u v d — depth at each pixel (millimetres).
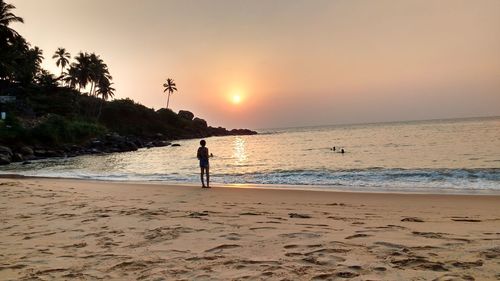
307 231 5961
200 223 6871
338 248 4824
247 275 3941
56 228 6855
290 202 10211
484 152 28453
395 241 5117
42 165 33031
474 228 6047
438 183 14391
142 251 5094
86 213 8383
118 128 88188
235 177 19328
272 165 27328
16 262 4773
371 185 14758
